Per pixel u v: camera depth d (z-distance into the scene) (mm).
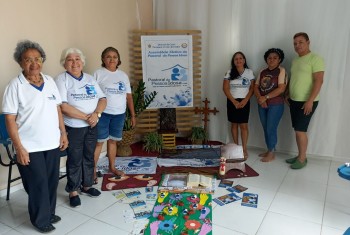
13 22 2564
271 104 3346
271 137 3445
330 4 3172
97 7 3367
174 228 2115
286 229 2135
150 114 4098
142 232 2076
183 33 3982
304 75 3072
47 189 2064
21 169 1976
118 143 3625
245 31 3703
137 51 3961
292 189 2760
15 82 1859
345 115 3322
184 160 3496
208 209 2381
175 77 3916
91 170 2570
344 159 3424
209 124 4180
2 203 2504
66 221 2230
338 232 2104
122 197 2586
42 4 2775
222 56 3900
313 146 3541
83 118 2273
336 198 2594
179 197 2561
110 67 2699
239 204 2471
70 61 2229
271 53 3303
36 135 1918
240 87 3510
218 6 3781
